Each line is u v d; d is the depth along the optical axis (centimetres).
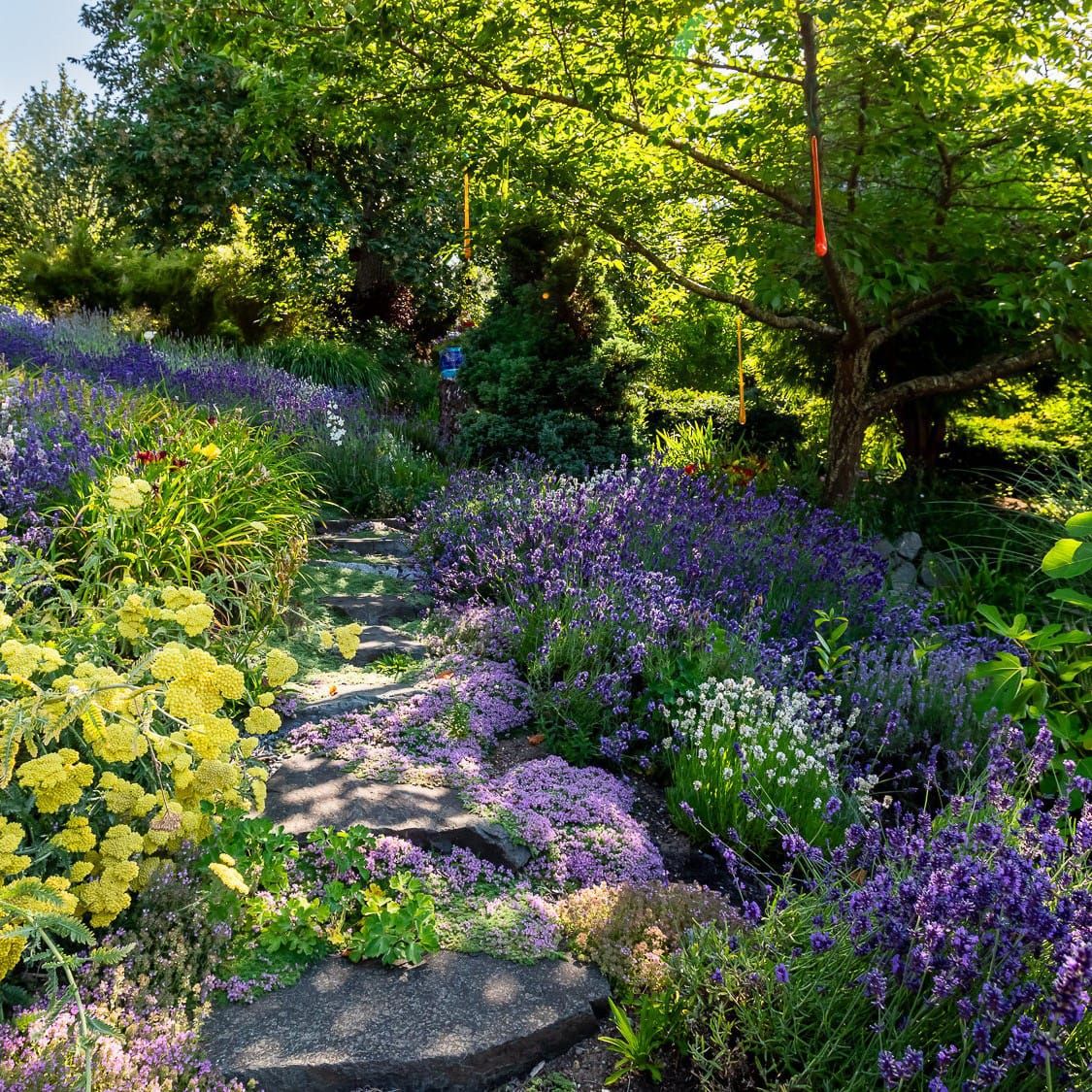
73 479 461
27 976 228
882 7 577
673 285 929
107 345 1053
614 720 415
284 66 643
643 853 319
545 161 732
